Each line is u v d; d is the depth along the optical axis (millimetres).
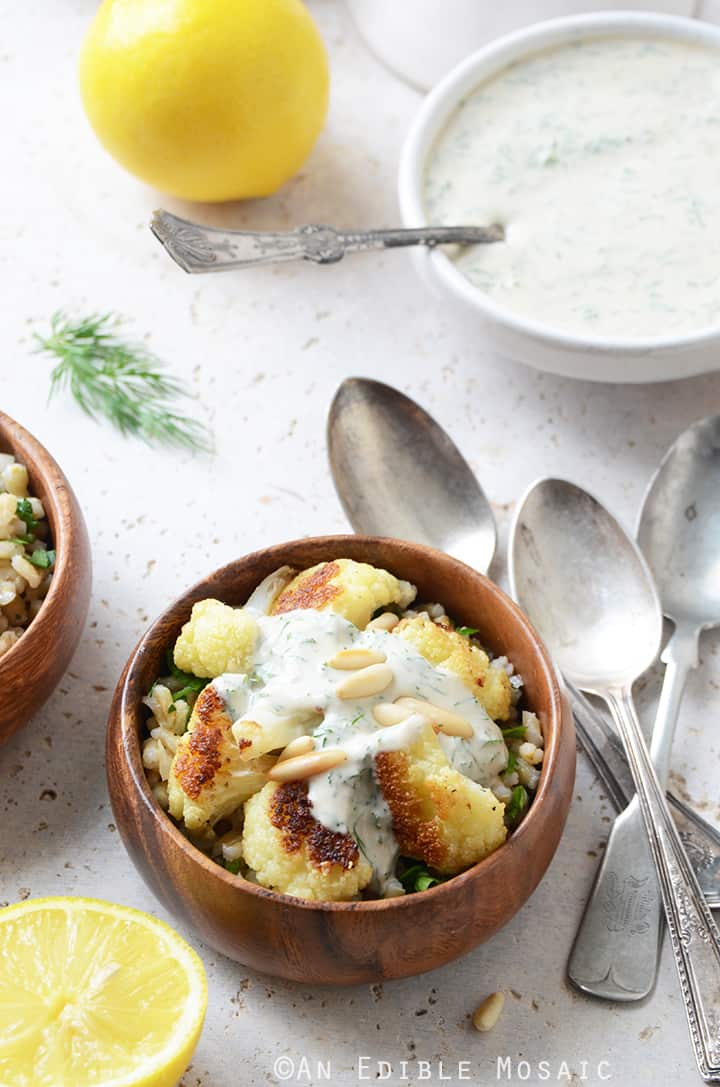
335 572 541
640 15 674
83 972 503
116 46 638
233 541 618
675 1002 530
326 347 666
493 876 495
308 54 652
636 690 585
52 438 640
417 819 502
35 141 720
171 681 537
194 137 646
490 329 615
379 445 610
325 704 510
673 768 572
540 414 650
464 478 609
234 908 491
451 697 523
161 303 675
